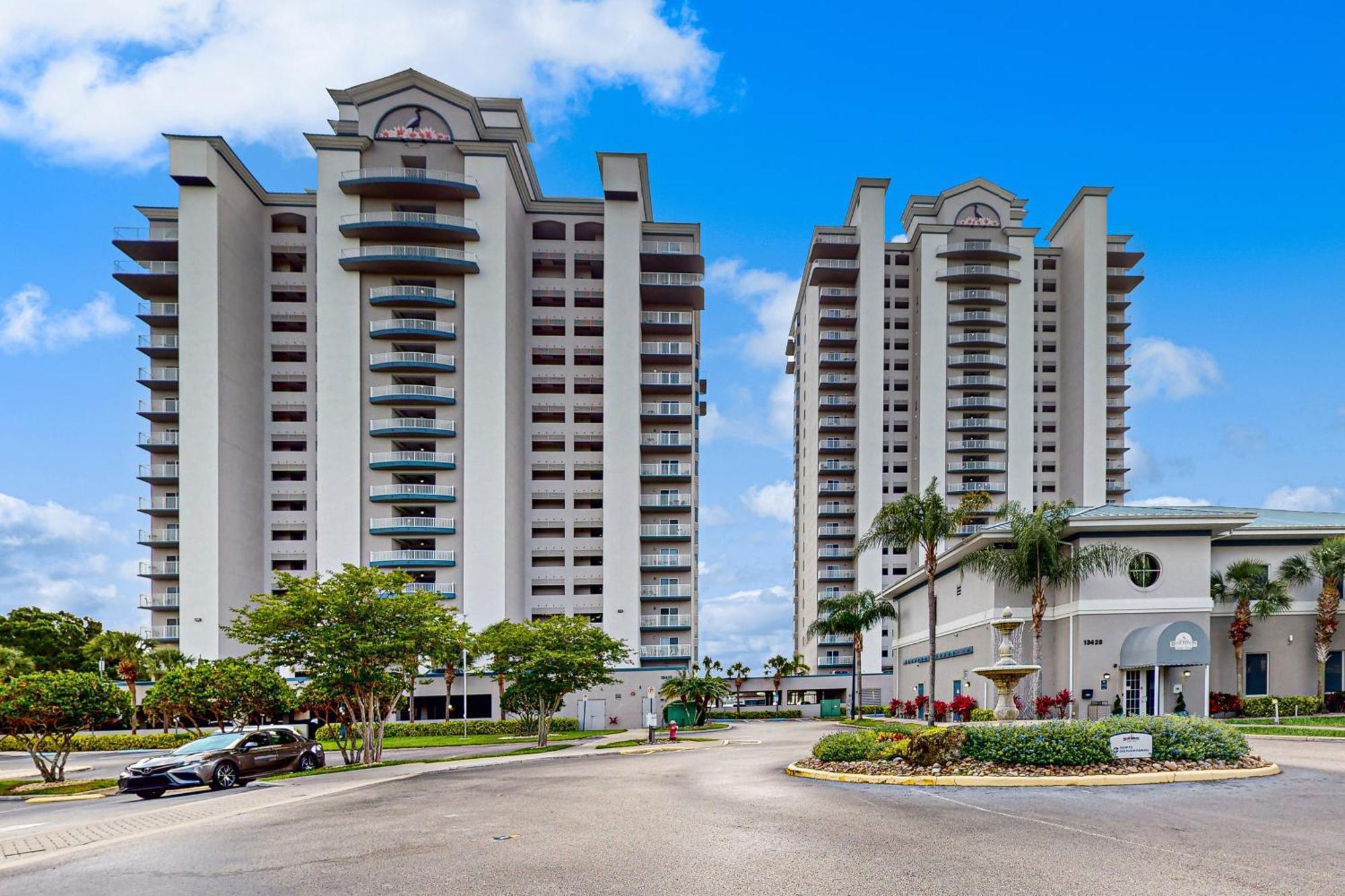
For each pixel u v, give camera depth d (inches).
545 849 376.5
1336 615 1539.1
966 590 1690.5
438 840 409.1
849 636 3533.5
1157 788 514.6
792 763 778.8
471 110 2869.1
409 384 2770.7
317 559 2662.4
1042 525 1352.1
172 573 2741.1
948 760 593.0
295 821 492.1
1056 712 1373.0
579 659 1439.5
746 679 3083.2
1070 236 3597.4
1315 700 1456.7
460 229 2733.8
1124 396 3649.1
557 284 3016.7
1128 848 351.3
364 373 2753.4
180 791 879.7
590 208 3038.9
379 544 2679.6
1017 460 3435.0
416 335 2719.0
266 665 1121.4
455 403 2755.9
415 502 2691.9
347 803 581.6
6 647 2132.1
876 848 360.5
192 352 2637.8
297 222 2989.7
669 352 3034.0
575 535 2915.8
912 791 533.0
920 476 3427.7
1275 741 933.8
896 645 2406.5
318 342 2731.3
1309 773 577.9
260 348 2886.3
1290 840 363.3
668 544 3009.4
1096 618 1387.8
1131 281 3619.6
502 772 832.9
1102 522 1391.5
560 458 2938.0
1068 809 446.3
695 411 3395.7
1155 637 1307.8
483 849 380.5
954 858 338.3
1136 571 1405.0
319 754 987.9
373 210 2805.1
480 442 2721.5
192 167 2630.4
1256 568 1573.6
